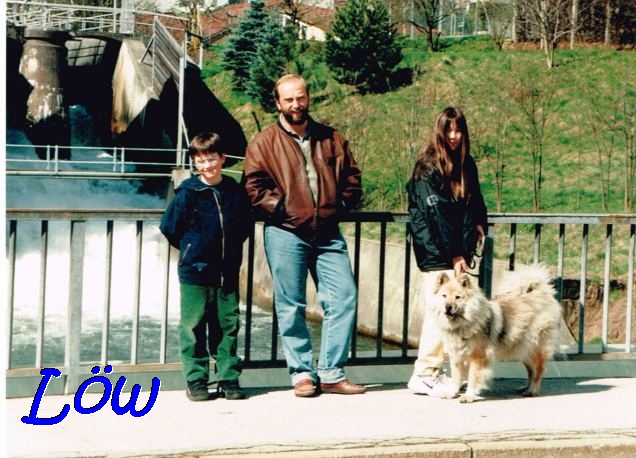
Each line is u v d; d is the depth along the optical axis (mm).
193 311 5645
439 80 41219
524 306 5906
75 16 49625
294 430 4977
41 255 5641
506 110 35094
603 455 4852
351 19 42156
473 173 5910
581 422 5246
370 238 24938
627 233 22328
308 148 5773
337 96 41594
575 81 38688
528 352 5902
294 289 5836
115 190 32219
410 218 5914
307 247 5816
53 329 18688
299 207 5699
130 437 4797
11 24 37375
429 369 6004
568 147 34188
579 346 6578
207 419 5203
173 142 38594
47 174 31188
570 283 18078
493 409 5551
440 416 5344
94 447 4598
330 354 5945
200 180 5633
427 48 46500
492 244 6336
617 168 31656
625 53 40750
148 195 32812
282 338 5902
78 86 42438
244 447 4648
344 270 5914
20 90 37906
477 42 46375
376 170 34906
